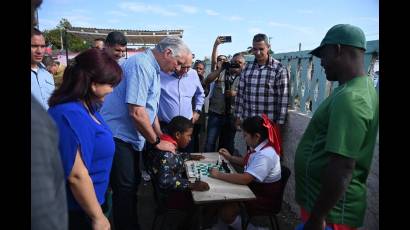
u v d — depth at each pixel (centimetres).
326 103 153
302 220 174
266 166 248
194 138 484
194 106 446
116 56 318
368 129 140
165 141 251
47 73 306
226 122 495
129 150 249
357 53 146
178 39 254
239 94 401
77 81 152
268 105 361
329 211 144
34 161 74
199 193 229
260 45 355
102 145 162
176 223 326
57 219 79
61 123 142
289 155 370
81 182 145
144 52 251
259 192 254
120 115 244
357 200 152
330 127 140
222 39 546
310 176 160
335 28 151
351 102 135
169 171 238
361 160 146
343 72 149
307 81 340
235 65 479
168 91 374
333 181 138
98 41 458
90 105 160
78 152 144
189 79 393
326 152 150
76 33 1094
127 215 254
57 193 81
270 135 255
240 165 315
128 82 234
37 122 76
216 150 542
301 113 350
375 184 225
